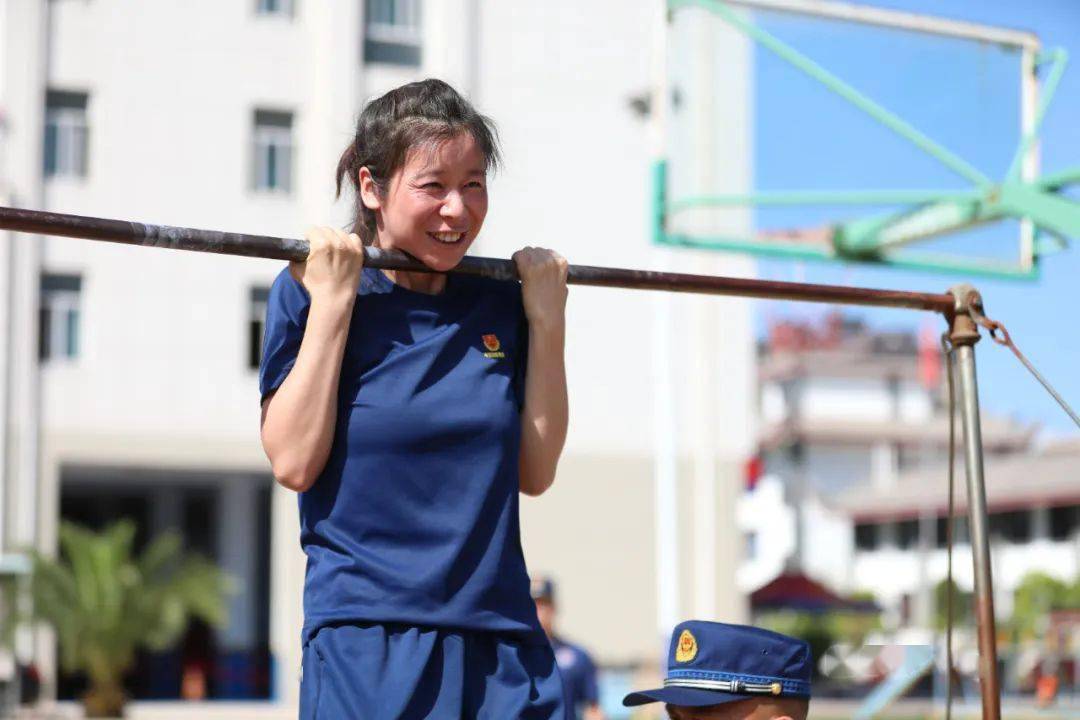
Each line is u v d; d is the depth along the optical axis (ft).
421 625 13.57
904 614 265.95
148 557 114.11
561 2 135.23
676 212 59.36
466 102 14.52
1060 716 130.72
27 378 119.24
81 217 13.41
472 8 132.36
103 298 121.80
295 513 126.82
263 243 13.75
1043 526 241.35
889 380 299.79
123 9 123.44
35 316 119.65
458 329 14.49
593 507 133.69
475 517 13.91
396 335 14.24
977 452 17.63
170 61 124.26
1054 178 55.62
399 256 14.16
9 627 108.58
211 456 123.44
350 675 13.28
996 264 60.95
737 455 136.77
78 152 122.21
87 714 111.24
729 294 16.76
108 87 122.62
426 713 13.35
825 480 290.97
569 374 133.90
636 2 137.39
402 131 14.08
